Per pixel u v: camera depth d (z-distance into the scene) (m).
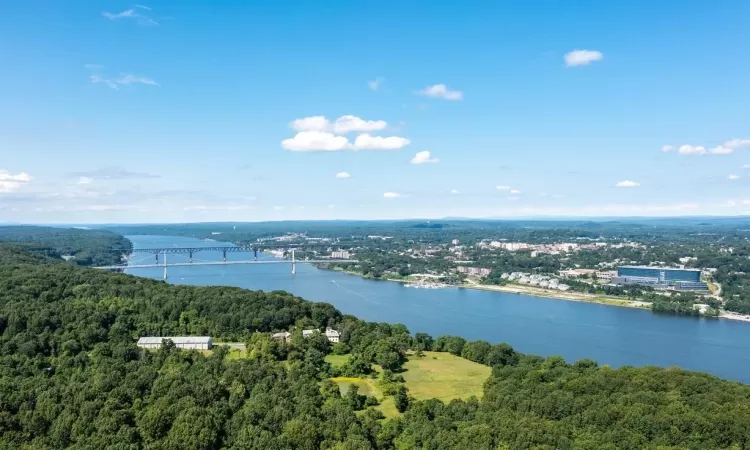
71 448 183.50
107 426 192.50
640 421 191.12
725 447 178.88
